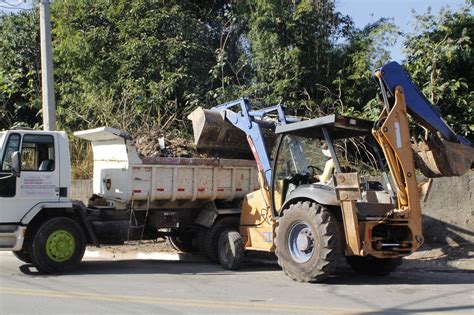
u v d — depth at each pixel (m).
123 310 6.71
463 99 13.32
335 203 8.36
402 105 8.61
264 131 10.85
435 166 9.05
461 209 11.49
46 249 9.45
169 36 17.67
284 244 8.88
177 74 16.73
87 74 17.80
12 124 19.94
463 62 13.90
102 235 10.34
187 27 17.83
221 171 11.34
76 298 7.44
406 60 14.04
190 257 12.26
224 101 16.06
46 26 13.24
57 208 9.74
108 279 9.09
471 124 13.35
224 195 11.38
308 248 8.59
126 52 17.20
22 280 8.91
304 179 9.81
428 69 13.52
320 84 15.74
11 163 9.44
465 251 11.00
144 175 10.43
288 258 8.80
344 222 8.30
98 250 13.30
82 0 18.28
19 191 9.46
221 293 7.85
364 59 14.95
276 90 15.68
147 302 7.18
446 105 13.56
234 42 18.16
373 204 8.89
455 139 9.03
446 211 11.65
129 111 16.52
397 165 8.52
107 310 6.71
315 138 9.96
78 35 17.62
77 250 9.76
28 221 9.41
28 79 20.22
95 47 17.83
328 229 8.34
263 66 16.25
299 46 15.95
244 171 11.68
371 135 9.48
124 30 17.64
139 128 15.66
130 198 10.32
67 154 9.98
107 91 17.44
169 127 16.06
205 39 18.06
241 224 10.67
